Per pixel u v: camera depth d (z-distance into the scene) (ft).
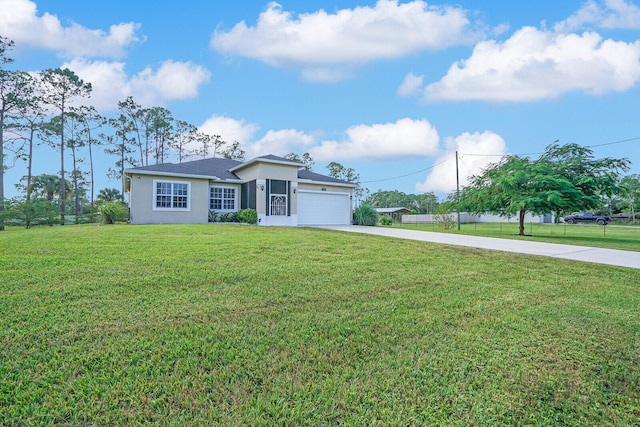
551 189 57.00
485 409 8.31
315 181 74.13
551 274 24.53
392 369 10.03
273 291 17.35
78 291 16.08
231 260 24.16
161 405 8.06
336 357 10.64
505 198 61.00
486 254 32.32
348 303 15.96
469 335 12.64
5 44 92.02
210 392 8.66
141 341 11.23
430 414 8.06
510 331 13.16
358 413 8.04
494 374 9.90
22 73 103.40
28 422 7.38
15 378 8.93
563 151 61.87
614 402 8.79
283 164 66.23
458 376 9.74
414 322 13.80
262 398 8.46
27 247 26.23
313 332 12.49
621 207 149.89
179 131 158.30
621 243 48.24
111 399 8.22
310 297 16.62
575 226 114.83
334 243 34.71
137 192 56.90
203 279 18.93
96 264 21.35
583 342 12.32
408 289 18.83
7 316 12.92
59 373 9.19
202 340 11.49
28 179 112.47
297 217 71.26
